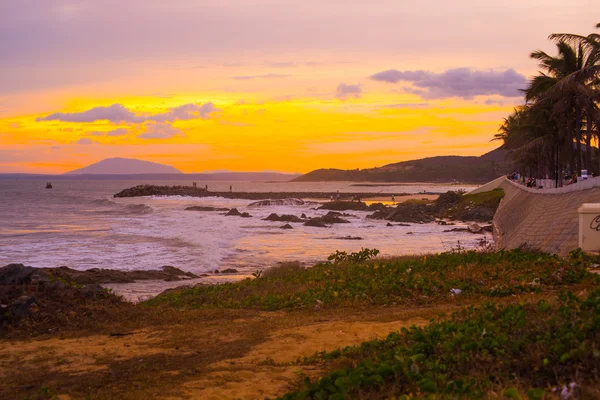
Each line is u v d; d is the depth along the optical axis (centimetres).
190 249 3791
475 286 1355
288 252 3956
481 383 621
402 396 593
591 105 4378
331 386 652
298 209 9681
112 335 1074
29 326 1097
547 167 8056
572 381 584
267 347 939
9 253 3559
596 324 716
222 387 725
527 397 553
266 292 1612
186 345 978
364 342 867
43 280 1255
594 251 1777
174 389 723
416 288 1391
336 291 1448
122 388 748
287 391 696
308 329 1059
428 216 7094
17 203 11038
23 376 816
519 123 6981
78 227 5719
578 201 2559
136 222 6394
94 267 3039
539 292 1223
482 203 8069
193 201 12781
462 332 822
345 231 5659
